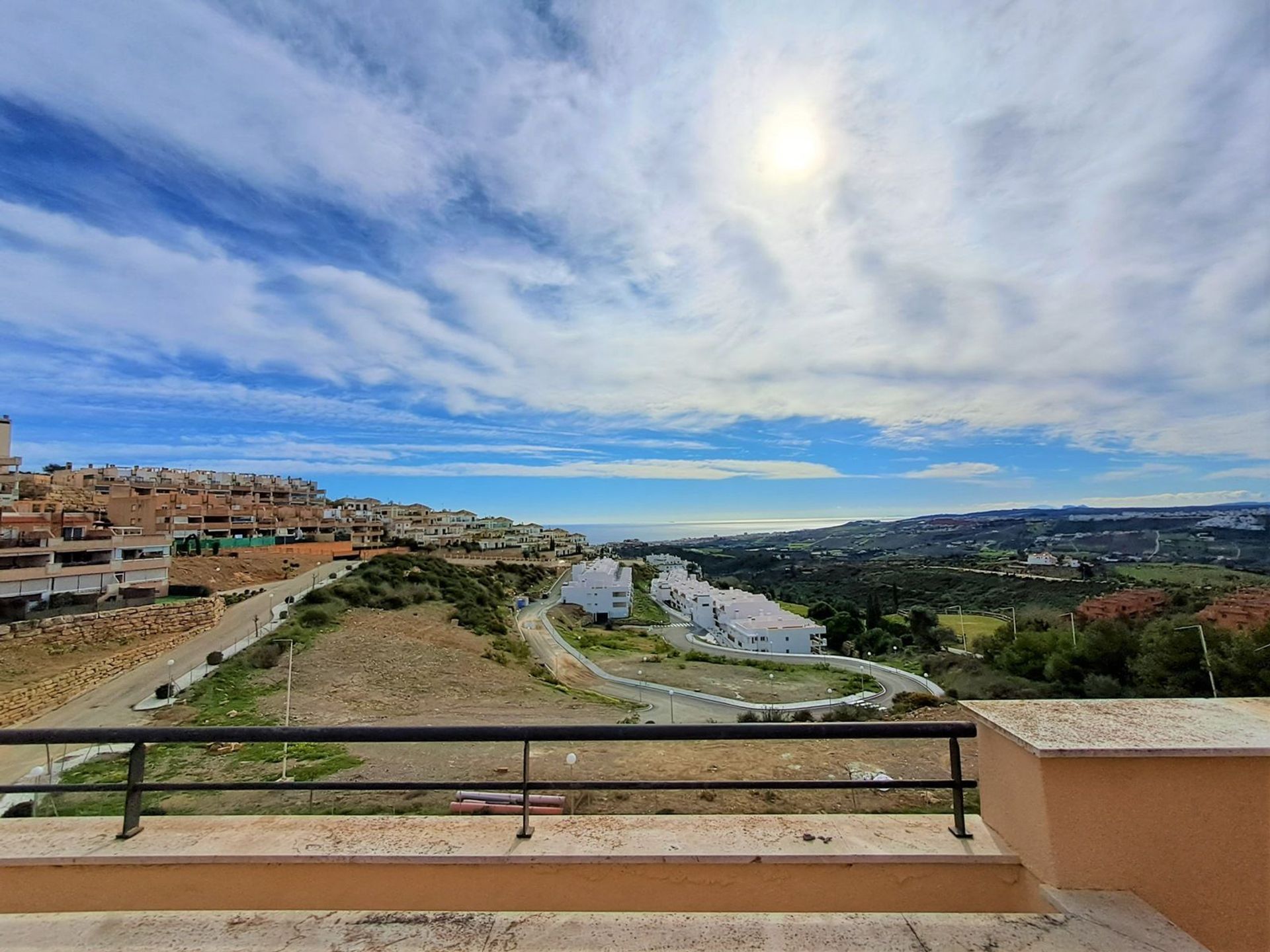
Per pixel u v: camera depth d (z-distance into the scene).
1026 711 1.69
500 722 18.03
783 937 1.35
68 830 1.78
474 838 1.72
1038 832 1.46
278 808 9.40
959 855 1.57
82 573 24.98
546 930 1.39
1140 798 1.42
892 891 1.58
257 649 22.86
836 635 45.00
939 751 11.58
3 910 1.66
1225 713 1.63
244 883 1.66
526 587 62.69
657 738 1.69
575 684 28.86
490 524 96.56
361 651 24.89
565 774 10.80
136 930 1.41
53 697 17.89
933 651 37.16
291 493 70.12
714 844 1.66
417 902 1.63
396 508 89.62
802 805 8.66
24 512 25.25
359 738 1.70
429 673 23.45
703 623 56.75
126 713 17.30
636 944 1.34
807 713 22.11
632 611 62.75
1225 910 1.40
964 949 1.28
